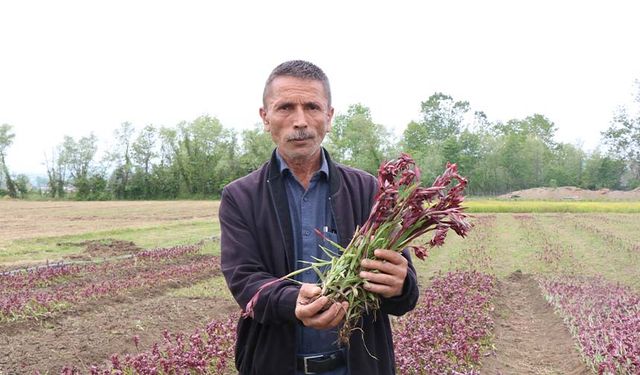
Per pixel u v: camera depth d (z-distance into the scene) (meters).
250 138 79.56
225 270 2.62
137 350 7.68
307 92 2.55
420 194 2.42
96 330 8.78
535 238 22.39
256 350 2.63
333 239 2.67
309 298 2.34
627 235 22.92
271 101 2.61
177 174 83.81
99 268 14.80
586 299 10.38
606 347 6.71
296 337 2.59
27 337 8.38
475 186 82.31
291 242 2.63
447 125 106.62
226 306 10.51
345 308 2.37
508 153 81.81
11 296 10.48
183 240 21.95
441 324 8.03
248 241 2.63
